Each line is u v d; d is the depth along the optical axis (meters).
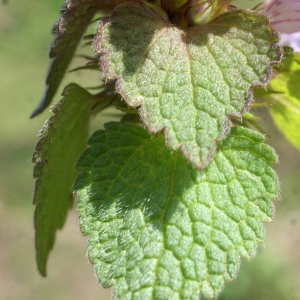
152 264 0.09
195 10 0.10
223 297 0.19
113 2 0.09
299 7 0.10
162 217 0.09
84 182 0.09
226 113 0.09
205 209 0.09
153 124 0.09
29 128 0.29
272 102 0.10
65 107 0.10
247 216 0.09
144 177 0.09
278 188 0.09
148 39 0.09
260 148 0.09
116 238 0.09
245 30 0.09
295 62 0.10
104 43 0.09
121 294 0.09
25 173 0.27
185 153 0.09
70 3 0.09
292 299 0.20
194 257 0.09
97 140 0.09
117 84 0.09
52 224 0.10
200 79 0.09
